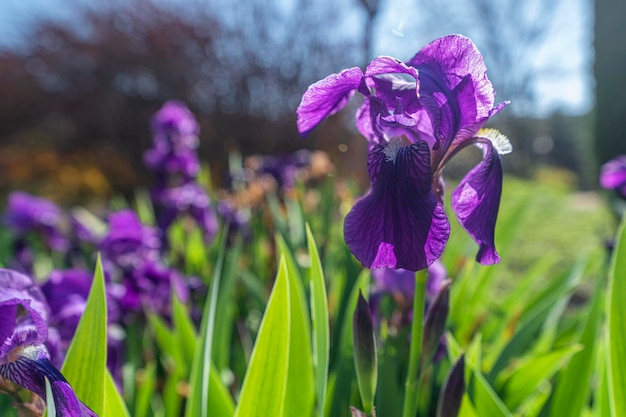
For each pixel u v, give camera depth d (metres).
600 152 1.92
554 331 0.75
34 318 0.32
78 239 1.05
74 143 3.44
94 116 3.38
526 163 5.70
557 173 5.16
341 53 3.33
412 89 0.33
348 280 0.66
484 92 0.32
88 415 0.31
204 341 0.44
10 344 0.31
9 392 0.33
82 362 0.35
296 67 3.40
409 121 0.33
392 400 0.48
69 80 3.52
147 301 0.73
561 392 0.50
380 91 0.34
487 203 0.33
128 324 0.72
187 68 3.41
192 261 0.96
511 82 5.56
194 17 3.53
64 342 0.47
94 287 0.36
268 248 1.02
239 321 0.83
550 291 0.81
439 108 0.32
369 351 0.35
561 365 0.58
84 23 3.62
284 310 0.39
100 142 3.40
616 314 0.41
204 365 0.43
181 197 1.10
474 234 0.32
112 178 3.36
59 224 1.20
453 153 0.34
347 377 0.51
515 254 1.76
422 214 0.30
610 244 0.61
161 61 3.40
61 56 3.53
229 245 0.99
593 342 0.49
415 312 0.35
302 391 0.46
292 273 0.48
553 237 1.99
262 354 0.39
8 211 1.16
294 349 0.46
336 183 1.25
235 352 0.71
